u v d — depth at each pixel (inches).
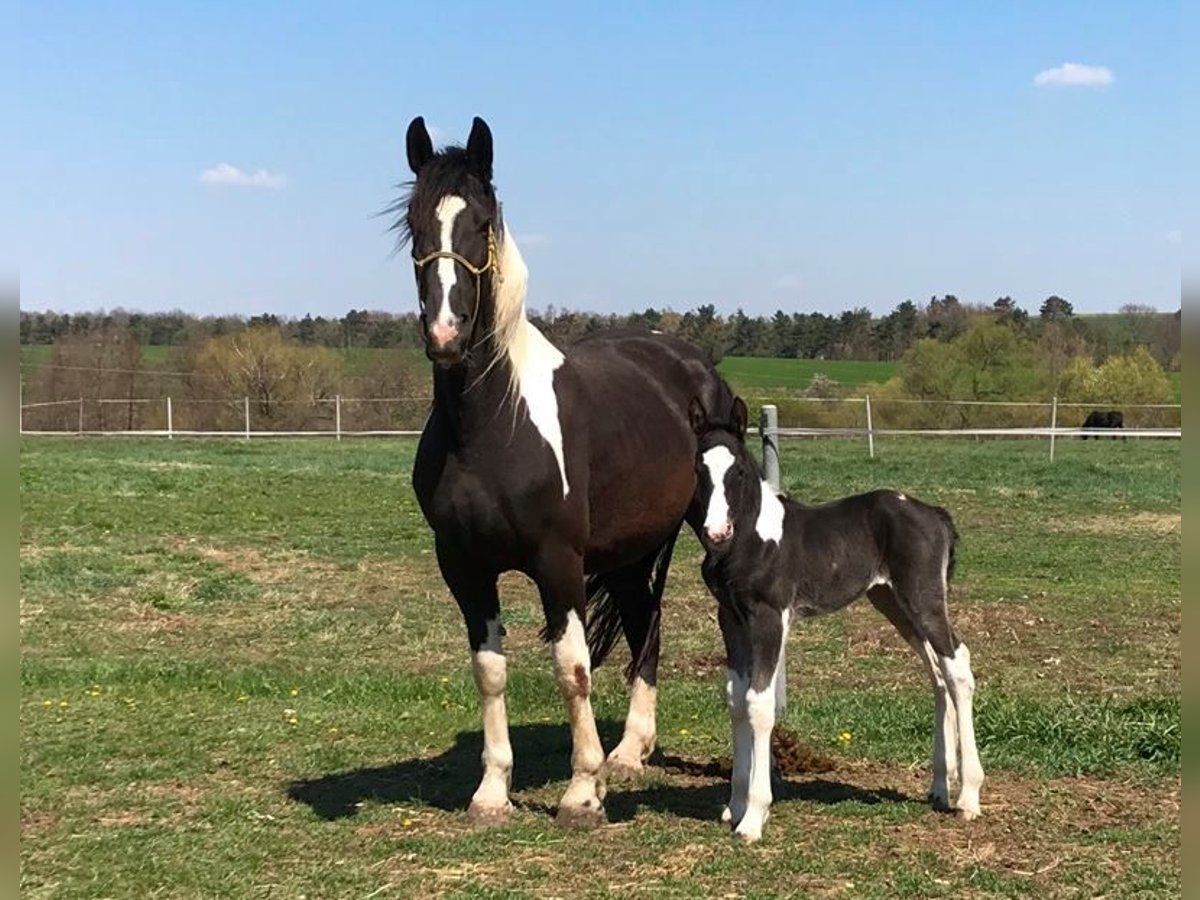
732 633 241.1
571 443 241.3
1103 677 371.6
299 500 829.8
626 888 205.3
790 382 1921.8
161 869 214.5
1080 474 1003.9
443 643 426.6
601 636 299.7
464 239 221.6
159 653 406.6
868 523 243.6
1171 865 212.5
